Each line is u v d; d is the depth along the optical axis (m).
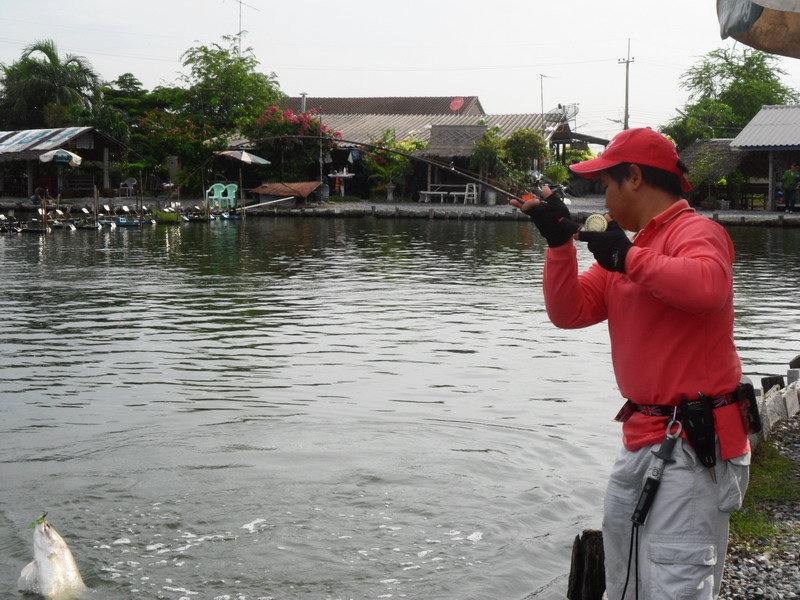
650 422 2.68
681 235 2.61
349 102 59.56
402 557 4.71
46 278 17.08
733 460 2.62
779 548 4.34
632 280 2.54
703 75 62.03
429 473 5.96
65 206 38.12
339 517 5.22
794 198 35.38
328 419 7.28
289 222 35.34
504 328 11.66
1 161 41.19
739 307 13.23
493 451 6.46
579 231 2.64
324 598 4.30
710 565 2.61
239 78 47.06
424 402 7.86
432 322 12.13
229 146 44.50
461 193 42.44
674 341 2.63
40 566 4.30
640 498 2.62
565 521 5.19
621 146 2.77
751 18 4.96
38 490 5.61
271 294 14.95
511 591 4.35
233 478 5.85
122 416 7.34
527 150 41.62
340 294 14.99
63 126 48.16
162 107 54.22
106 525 5.09
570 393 8.21
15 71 51.00
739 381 2.69
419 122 48.22
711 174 38.41
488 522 5.15
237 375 8.88
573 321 2.90
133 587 4.39
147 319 12.29
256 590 4.37
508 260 20.97
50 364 9.34
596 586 3.90
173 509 5.32
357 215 37.88
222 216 36.62
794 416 6.80
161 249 23.55
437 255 22.17
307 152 43.09
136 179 45.12
